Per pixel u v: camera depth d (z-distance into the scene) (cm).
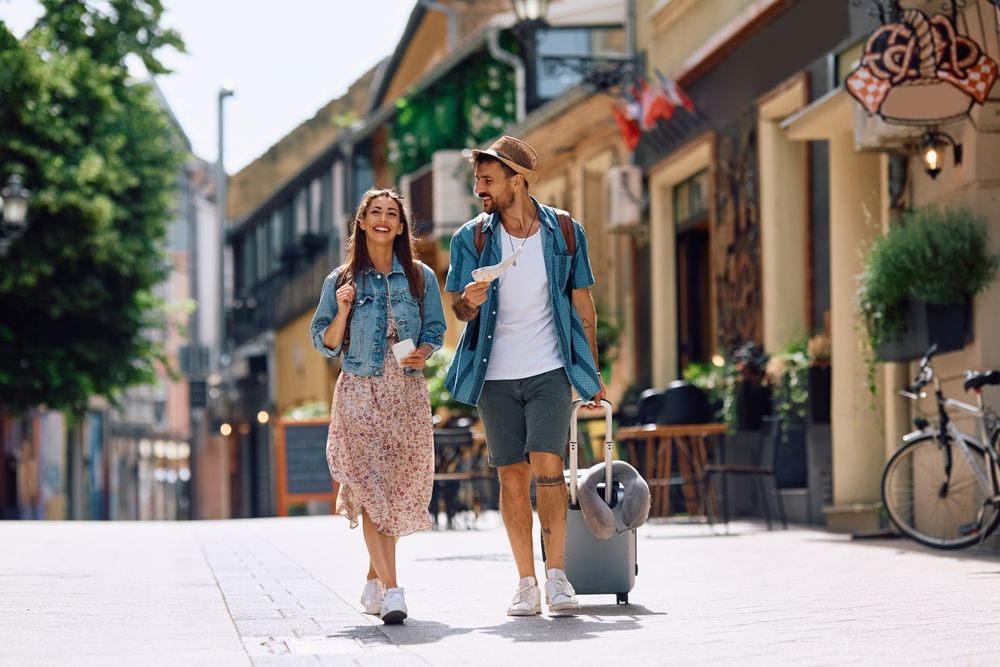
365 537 892
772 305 1995
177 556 1468
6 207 2827
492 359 893
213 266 8100
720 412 2084
